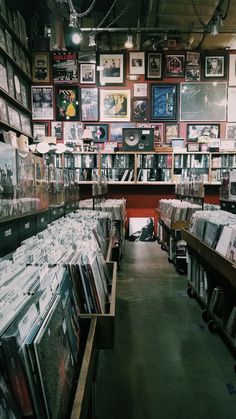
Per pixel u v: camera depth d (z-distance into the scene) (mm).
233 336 2049
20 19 5387
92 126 6270
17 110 5406
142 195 6453
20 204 1626
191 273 3195
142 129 5863
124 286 3584
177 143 5957
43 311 721
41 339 604
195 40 6539
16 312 650
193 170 5969
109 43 6949
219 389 1800
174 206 4324
